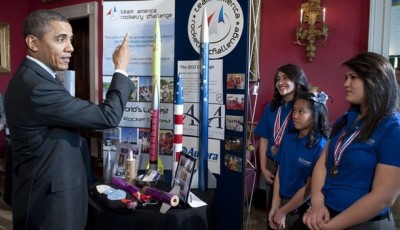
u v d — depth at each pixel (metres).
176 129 1.58
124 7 1.81
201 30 1.59
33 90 1.06
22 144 1.13
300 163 1.49
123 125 1.87
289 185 1.54
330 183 1.13
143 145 1.84
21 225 1.15
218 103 1.69
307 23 3.03
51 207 1.13
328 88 3.04
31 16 1.10
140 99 1.83
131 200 1.36
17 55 4.48
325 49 3.01
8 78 4.40
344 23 2.92
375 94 0.99
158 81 1.71
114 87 1.23
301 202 1.43
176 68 1.77
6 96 1.15
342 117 1.18
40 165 1.12
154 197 1.42
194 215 1.34
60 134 1.15
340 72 2.98
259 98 3.28
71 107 1.09
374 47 2.78
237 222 1.66
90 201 1.45
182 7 1.72
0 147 3.88
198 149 1.69
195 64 1.71
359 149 1.03
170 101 1.80
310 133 1.48
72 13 4.17
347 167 1.06
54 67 1.15
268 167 2.05
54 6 4.37
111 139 1.73
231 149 1.66
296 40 3.08
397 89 1.00
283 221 1.48
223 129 1.69
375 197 0.96
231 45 1.62
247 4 1.55
